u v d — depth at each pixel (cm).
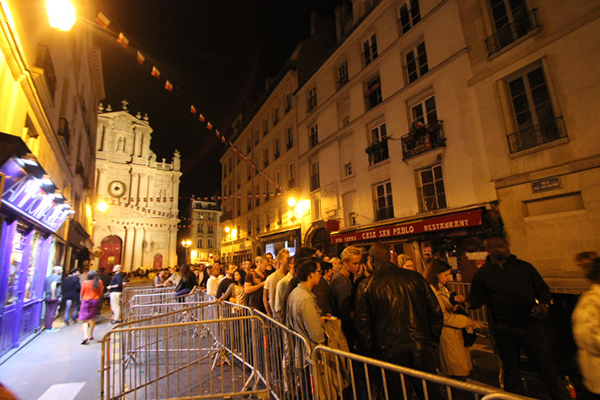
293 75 1948
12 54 468
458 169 937
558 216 709
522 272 309
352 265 356
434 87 1034
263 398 372
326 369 266
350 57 1474
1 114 460
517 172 790
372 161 1281
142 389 419
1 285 521
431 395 244
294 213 1839
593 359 223
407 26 1202
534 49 772
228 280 609
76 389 417
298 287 321
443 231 948
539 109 773
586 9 685
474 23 923
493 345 324
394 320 260
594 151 658
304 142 1802
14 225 552
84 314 656
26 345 635
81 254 1670
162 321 661
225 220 3192
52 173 840
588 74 676
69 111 1059
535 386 362
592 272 244
